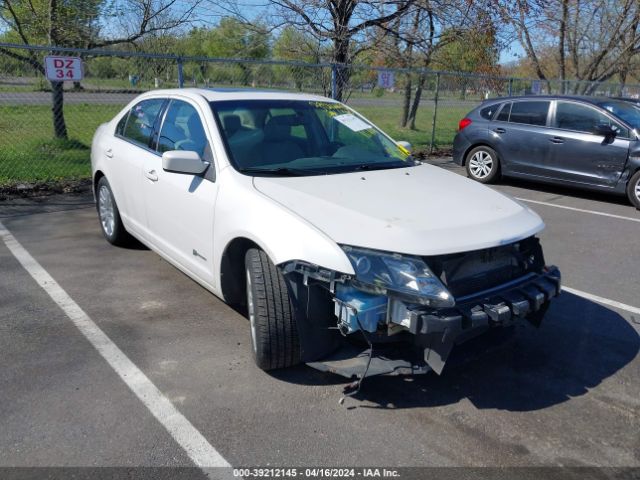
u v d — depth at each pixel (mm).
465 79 15570
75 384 3438
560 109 9367
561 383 3646
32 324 4211
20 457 2797
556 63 20453
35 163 9727
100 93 11469
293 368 3684
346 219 3232
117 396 3328
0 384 3412
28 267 5387
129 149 5242
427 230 3127
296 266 3146
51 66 7961
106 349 3873
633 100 9828
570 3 17375
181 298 4750
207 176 4027
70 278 5133
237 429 3068
